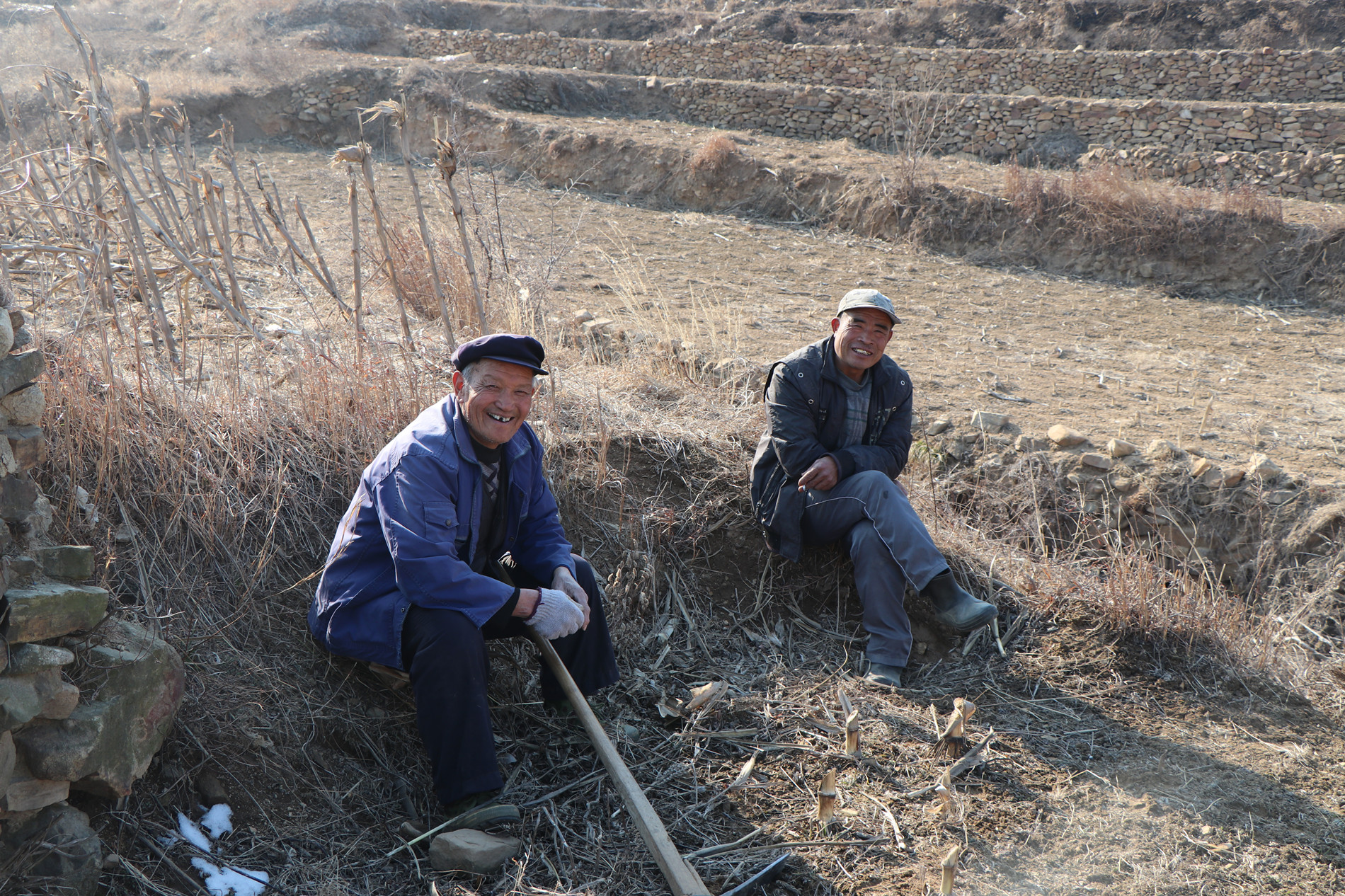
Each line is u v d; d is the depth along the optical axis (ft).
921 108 47.21
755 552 13.48
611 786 9.71
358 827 8.89
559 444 13.58
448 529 8.91
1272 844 9.31
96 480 10.09
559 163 43.88
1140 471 16.29
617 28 71.77
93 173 15.05
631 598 12.20
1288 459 17.30
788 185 40.06
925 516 14.61
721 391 17.19
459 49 64.80
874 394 12.62
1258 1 57.67
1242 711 11.53
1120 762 10.44
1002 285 32.07
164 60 55.57
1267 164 40.40
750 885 8.55
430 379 13.64
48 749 7.11
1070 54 51.11
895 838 9.20
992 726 11.00
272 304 17.40
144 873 7.75
